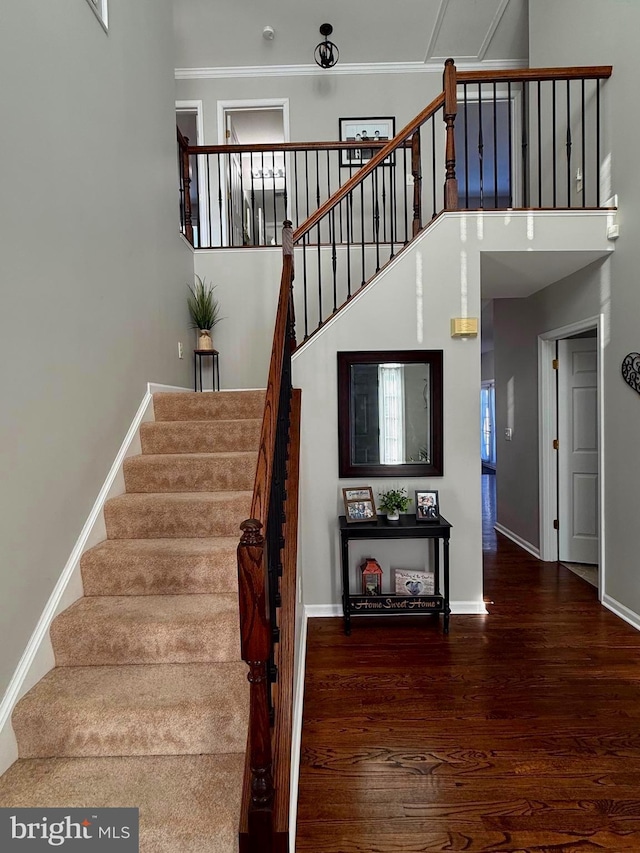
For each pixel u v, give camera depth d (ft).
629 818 5.04
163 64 10.52
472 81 9.84
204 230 16.70
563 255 10.16
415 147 11.27
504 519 16.75
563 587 11.58
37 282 5.57
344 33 14.76
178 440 8.79
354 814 5.11
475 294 9.98
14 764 4.70
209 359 13.20
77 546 6.40
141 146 9.12
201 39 14.89
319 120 16.46
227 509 7.15
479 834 4.87
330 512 10.21
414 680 7.57
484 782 5.52
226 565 6.37
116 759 4.75
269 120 18.61
